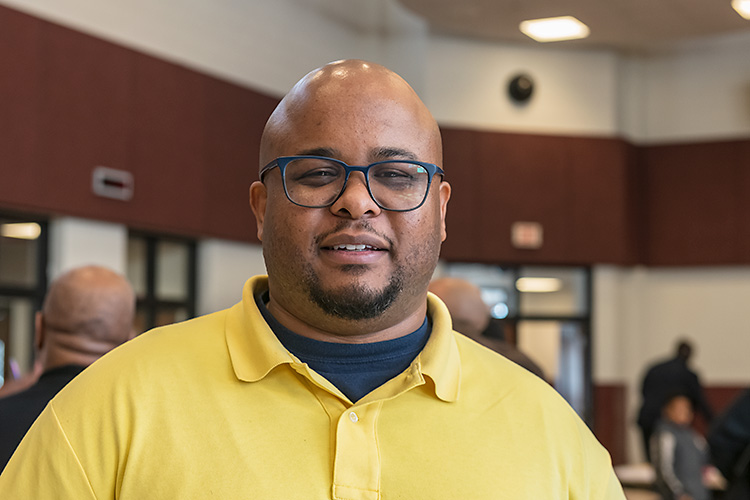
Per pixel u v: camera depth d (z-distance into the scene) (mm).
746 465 3322
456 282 2891
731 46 9320
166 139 6543
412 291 1165
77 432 1090
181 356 1149
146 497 1053
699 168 9391
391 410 1138
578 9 7664
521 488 1125
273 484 1056
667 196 9484
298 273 1138
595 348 9102
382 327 1170
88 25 5992
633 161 9438
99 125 6047
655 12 7695
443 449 1123
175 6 6637
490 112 8828
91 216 5961
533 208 8922
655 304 9500
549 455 1175
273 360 1110
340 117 1142
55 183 5730
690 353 7844
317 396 1123
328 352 1159
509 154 8875
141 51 6371
